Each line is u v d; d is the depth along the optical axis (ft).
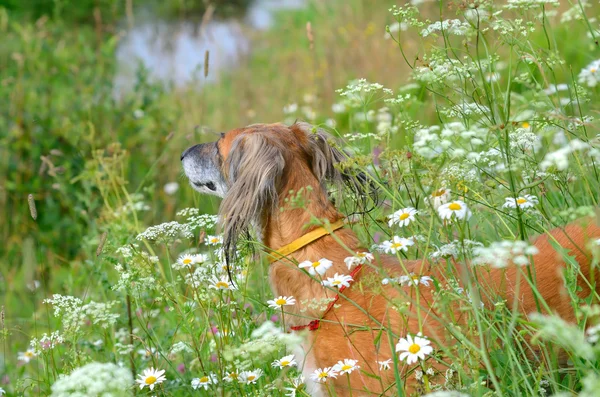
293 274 15.44
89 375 10.52
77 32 55.72
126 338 20.04
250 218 15.58
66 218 31.45
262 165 15.69
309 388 15.25
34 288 18.42
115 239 21.12
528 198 14.23
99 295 22.66
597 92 25.75
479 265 13.12
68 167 32.45
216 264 15.71
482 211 16.17
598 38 19.20
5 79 37.24
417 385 13.24
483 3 15.15
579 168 14.61
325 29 55.47
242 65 56.03
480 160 15.43
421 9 39.58
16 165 34.19
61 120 35.12
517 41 16.03
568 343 10.33
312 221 12.68
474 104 16.65
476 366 11.27
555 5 16.19
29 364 22.38
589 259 13.97
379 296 14.61
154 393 16.28
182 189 32.01
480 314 12.03
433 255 12.76
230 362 14.97
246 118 41.04
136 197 24.93
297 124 16.93
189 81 42.88
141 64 38.50
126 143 33.91
